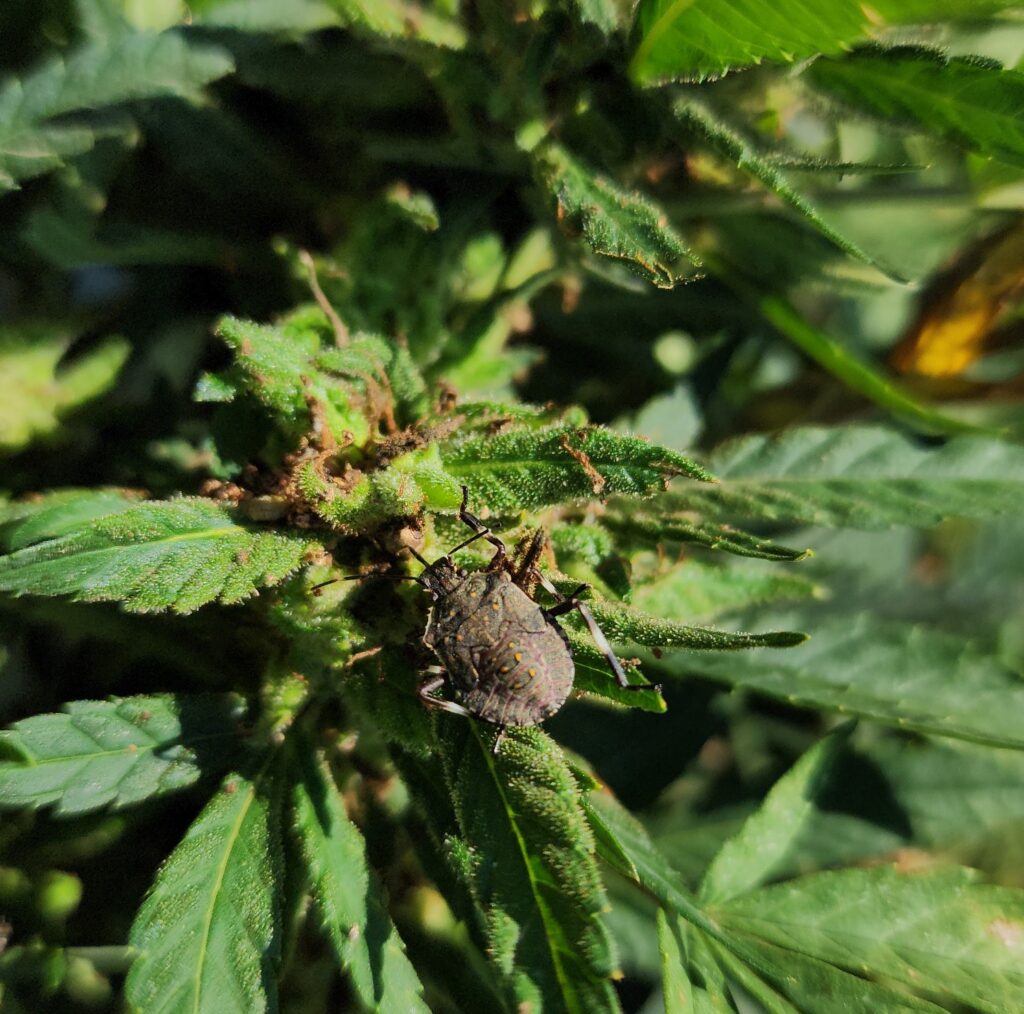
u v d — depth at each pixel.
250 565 0.10
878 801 0.13
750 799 0.13
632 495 0.11
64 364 0.12
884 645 0.13
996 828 0.13
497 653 0.10
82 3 0.11
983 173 0.12
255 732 0.11
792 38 0.11
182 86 0.11
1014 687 0.12
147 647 0.11
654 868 0.11
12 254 0.12
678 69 0.11
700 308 0.13
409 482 0.10
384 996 0.10
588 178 0.11
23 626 0.11
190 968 0.10
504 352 0.12
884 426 0.13
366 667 0.11
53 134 0.11
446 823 0.10
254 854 0.10
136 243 0.12
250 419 0.11
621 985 0.12
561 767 0.10
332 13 0.11
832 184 0.13
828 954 0.11
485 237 0.12
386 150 0.12
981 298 0.13
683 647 0.10
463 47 0.11
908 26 0.11
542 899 0.10
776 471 0.13
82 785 0.10
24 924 0.11
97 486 0.12
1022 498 0.12
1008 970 0.11
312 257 0.12
